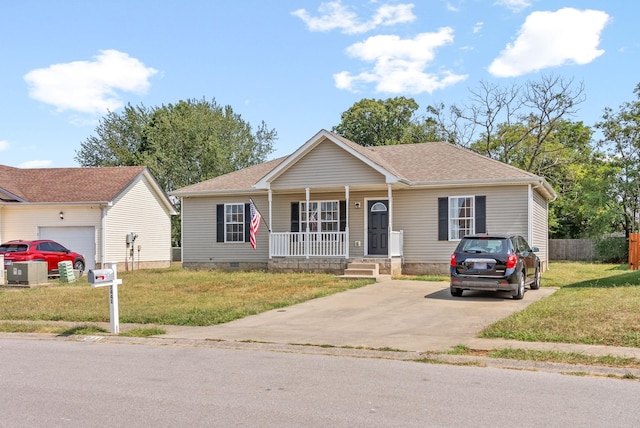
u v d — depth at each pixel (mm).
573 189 38969
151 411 5898
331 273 22109
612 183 36531
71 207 28891
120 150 50531
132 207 31375
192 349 9469
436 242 22734
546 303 13125
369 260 21719
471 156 24281
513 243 15211
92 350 9477
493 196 21953
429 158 24750
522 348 8836
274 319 12266
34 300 15617
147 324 11859
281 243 23281
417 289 17375
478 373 7598
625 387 6855
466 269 14977
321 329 10992
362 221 23797
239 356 8828
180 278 21188
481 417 5645
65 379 7340
